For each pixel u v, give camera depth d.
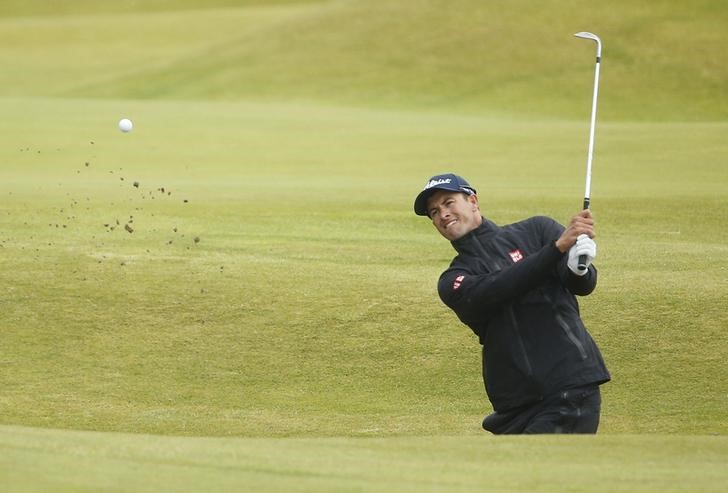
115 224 48.50
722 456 17.59
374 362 33.34
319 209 53.59
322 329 35.22
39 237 45.09
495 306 21.56
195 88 147.00
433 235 48.00
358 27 160.00
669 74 138.75
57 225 47.72
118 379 32.16
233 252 43.56
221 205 54.22
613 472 16.47
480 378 32.34
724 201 54.75
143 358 33.53
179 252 43.22
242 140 86.94
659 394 30.69
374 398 31.22
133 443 18.31
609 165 71.62
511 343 21.66
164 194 57.75
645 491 15.41
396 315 35.97
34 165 71.44
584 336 21.72
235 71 151.75
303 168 73.00
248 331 35.16
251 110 110.75
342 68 148.75
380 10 164.38
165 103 116.81
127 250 43.22
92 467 16.39
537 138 86.69
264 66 152.25
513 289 21.16
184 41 195.12
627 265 40.91
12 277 38.97
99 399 30.75
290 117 103.94
